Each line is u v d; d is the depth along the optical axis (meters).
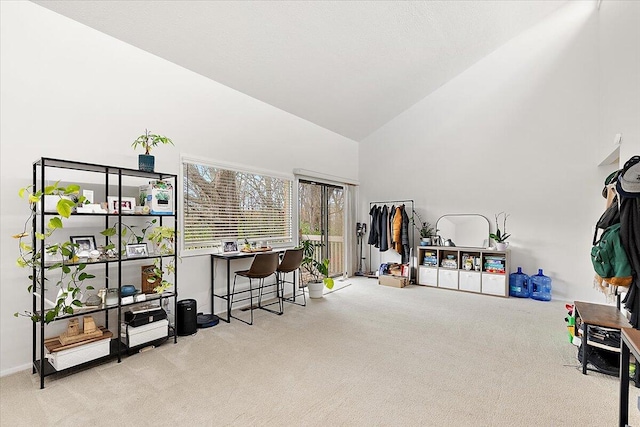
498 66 5.31
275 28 3.31
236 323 3.64
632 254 2.08
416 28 4.05
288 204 5.13
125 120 3.14
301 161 5.33
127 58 3.16
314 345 3.00
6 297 2.48
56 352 2.37
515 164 5.18
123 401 2.08
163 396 2.14
